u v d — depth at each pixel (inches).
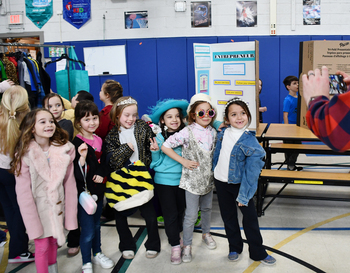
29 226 73.8
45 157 77.4
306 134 130.7
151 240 98.1
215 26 260.2
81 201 84.3
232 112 88.9
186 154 95.7
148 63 263.9
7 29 270.4
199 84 122.5
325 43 132.1
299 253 99.2
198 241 108.7
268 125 159.5
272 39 256.8
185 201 102.2
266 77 261.1
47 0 265.1
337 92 130.0
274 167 195.6
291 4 254.5
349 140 36.6
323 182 115.6
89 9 263.3
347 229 114.7
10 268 95.2
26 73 160.6
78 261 98.5
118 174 92.6
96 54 265.4
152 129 103.1
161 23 261.7
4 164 83.8
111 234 116.3
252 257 92.7
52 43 268.7
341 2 252.7
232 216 94.3
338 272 88.7
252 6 256.5
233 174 88.4
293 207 136.5
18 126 84.4
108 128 112.8
